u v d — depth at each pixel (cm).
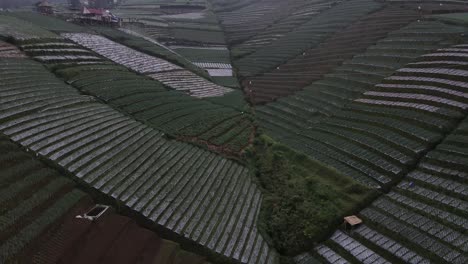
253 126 4912
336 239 3028
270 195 3625
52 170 3181
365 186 3406
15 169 3050
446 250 2672
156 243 2784
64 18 8238
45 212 2770
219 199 3444
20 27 6419
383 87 4928
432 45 5597
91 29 7844
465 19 6234
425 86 4600
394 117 4262
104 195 3114
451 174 3284
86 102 4522
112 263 2505
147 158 3750
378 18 7625
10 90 4159
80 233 2655
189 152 4069
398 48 5894
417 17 7019
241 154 4225
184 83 6294
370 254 2828
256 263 2853
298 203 3372
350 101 4981
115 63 6366
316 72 6369
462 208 2952
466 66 4662
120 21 8969
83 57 6003
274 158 4081
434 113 4078
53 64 5334
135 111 4703
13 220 2603
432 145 3706
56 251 2477
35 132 3569
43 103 4106
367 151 3862
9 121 3625
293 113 5134
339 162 3803
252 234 3142
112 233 2747
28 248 2447
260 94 6022
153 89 5594
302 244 3052
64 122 3875
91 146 3625
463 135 3709
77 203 2947
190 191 3444
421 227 2908
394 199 3253
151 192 3288
